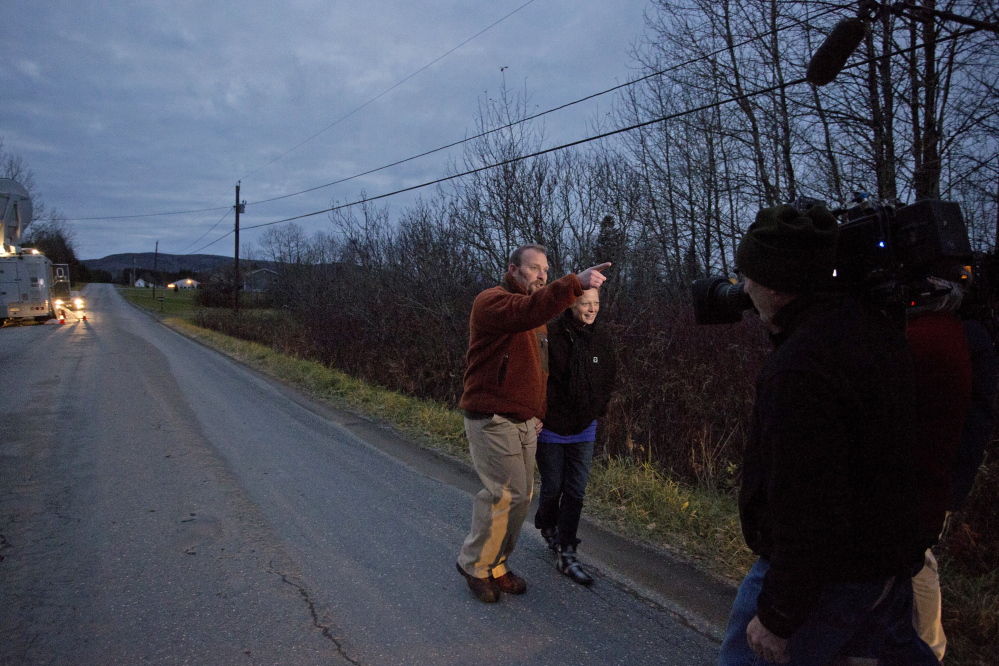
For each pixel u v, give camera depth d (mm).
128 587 3242
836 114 6406
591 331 3395
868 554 1461
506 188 9164
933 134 5859
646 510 4289
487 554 3129
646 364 5961
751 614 1650
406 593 3225
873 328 1538
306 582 3326
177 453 5848
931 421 1780
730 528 3852
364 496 4762
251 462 5633
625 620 2975
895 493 1473
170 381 10633
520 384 3039
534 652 2703
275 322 20938
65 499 4559
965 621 2822
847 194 6488
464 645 2750
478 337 3082
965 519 3611
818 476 1403
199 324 29031
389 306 11430
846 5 5844
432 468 5621
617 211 8477
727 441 5387
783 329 1635
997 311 2363
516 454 3068
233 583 3297
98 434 6574
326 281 15570
